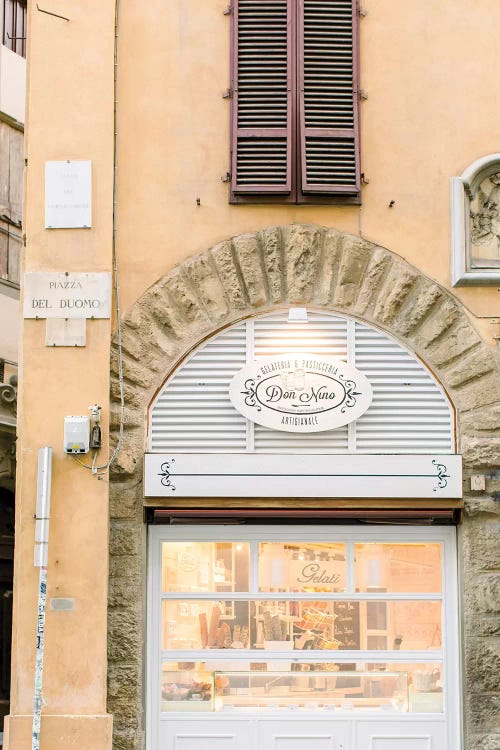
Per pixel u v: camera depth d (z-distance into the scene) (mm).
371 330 8453
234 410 8336
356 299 8430
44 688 7801
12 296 16078
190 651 8258
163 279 8391
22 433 8078
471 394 8312
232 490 8086
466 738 8016
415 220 8500
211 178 8516
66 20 8516
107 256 8281
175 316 8383
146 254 8422
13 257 16188
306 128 8523
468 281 8375
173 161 8516
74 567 7918
